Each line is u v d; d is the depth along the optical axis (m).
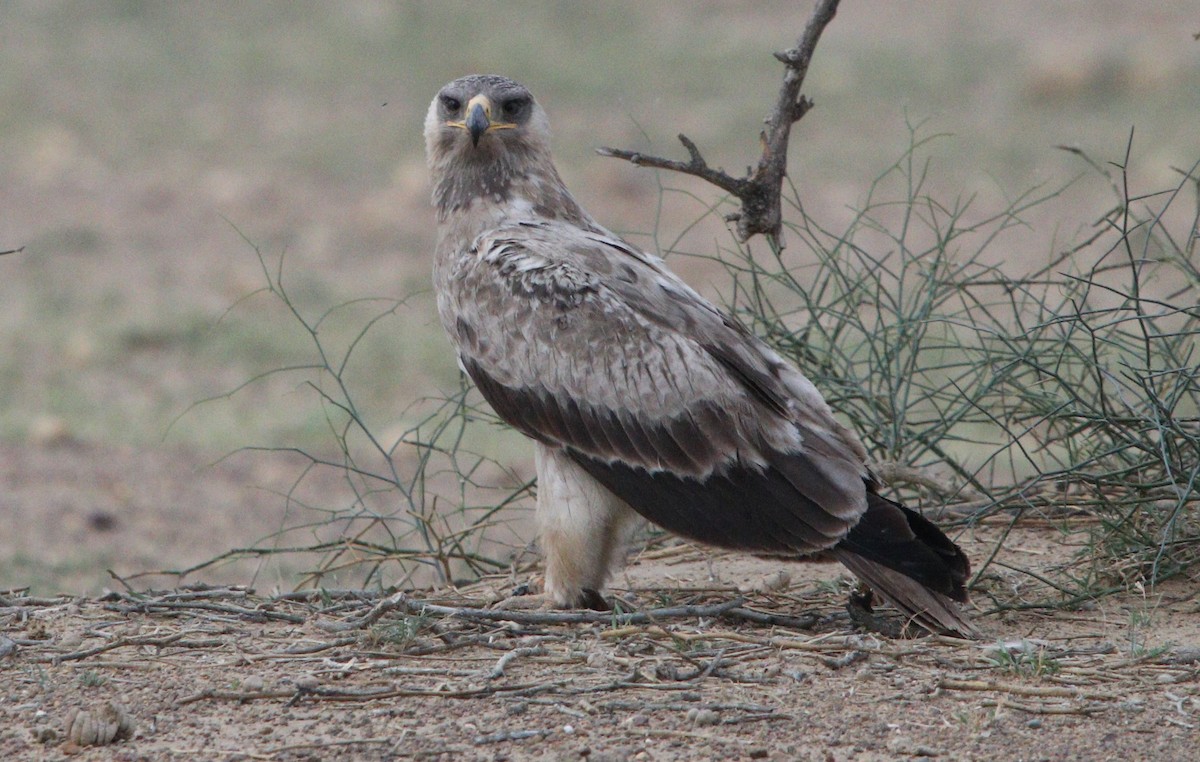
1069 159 44.03
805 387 12.58
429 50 57.41
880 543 11.56
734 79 52.78
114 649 11.48
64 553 21.78
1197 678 10.75
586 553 12.73
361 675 10.86
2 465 26.61
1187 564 12.95
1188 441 13.26
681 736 9.81
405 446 27.92
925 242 37.81
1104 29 55.47
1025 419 14.71
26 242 42.38
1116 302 24.89
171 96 54.31
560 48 56.62
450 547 15.84
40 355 34.19
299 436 29.03
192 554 21.94
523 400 12.74
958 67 52.47
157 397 31.89
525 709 10.23
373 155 49.25
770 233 14.27
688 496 12.22
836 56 54.16
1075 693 10.41
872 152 45.59
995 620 12.44
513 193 13.71
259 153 49.34
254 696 10.48
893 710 10.22
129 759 9.65
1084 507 14.52
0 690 10.73
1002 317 23.25
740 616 12.45
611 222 41.53
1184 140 44.47
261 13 62.44
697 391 12.14
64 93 54.44
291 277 40.00
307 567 20.83
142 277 40.16
